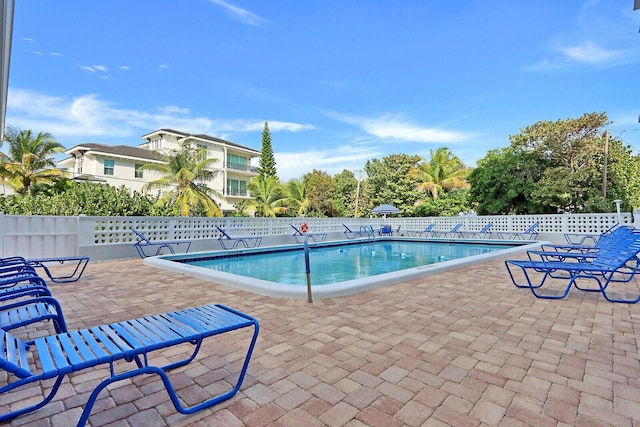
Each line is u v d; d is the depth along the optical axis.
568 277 6.07
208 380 2.58
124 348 2.05
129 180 26.84
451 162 29.95
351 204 36.19
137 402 2.29
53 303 2.99
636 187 20.55
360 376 2.62
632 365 2.77
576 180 17.89
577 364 2.80
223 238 12.48
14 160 23.64
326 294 4.89
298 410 2.18
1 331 2.33
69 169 29.72
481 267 7.68
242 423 2.05
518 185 19.56
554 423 2.02
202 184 24.34
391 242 17.88
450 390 2.40
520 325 3.76
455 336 3.43
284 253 13.09
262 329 3.66
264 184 27.66
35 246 8.36
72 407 2.23
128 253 9.86
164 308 4.52
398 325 3.76
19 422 2.08
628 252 5.29
